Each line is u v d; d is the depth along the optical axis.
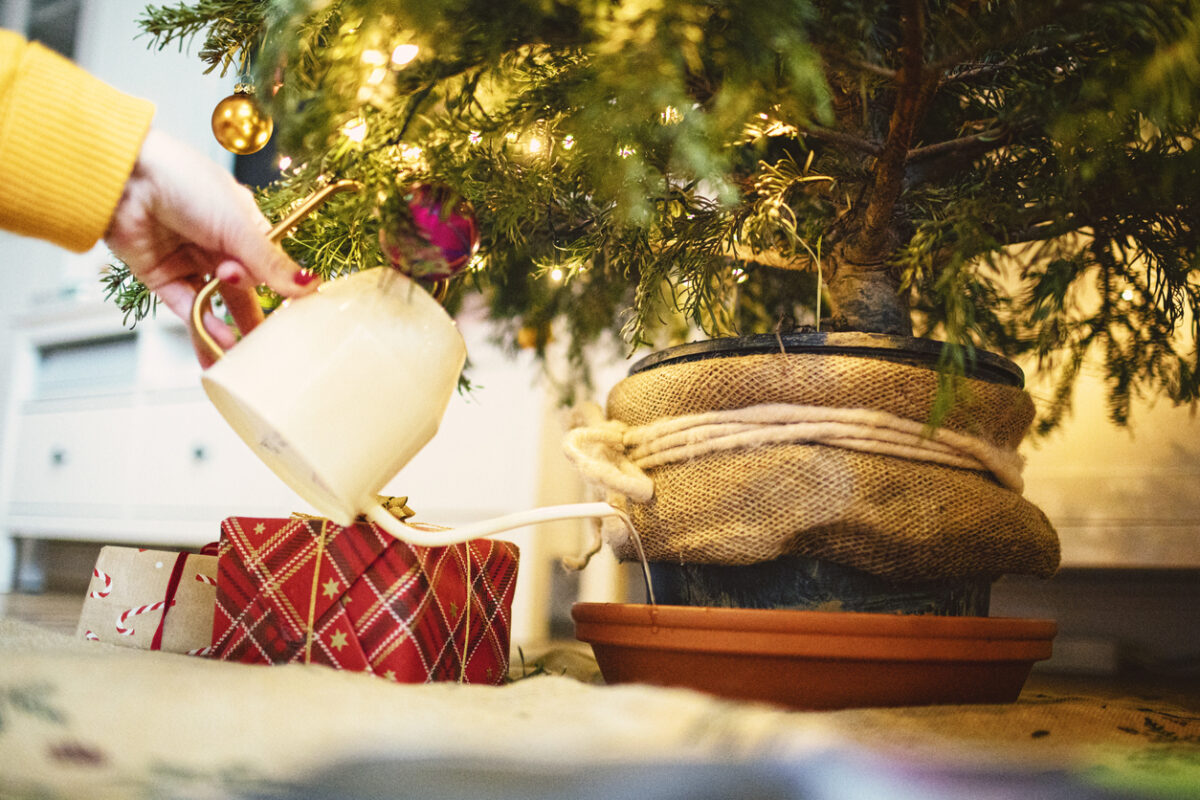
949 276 0.82
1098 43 0.78
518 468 1.97
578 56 0.79
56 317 2.81
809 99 0.73
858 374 0.85
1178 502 1.50
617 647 0.89
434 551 0.91
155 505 2.48
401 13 0.69
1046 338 1.08
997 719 0.78
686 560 0.90
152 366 2.57
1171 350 1.06
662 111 0.76
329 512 0.80
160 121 2.35
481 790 0.57
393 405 0.77
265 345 0.77
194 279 0.90
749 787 0.58
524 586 1.88
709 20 0.69
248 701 0.66
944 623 0.83
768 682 0.84
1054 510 1.60
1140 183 0.83
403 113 0.76
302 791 0.57
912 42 0.75
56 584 3.02
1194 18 0.68
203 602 1.02
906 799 0.58
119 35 2.53
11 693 0.65
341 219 0.88
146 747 0.60
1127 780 0.61
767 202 0.90
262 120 0.87
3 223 0.81
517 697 0.75
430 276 0.80
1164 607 1.74
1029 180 0.90
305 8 0.75
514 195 0.93
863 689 0.83
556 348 1.90
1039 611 1.85
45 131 0.78
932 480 0.86
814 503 0.85
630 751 0.62
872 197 0.90
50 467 2.77
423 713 0.67
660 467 0.92
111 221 0.83
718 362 0.88
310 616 0.88
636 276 1.16
